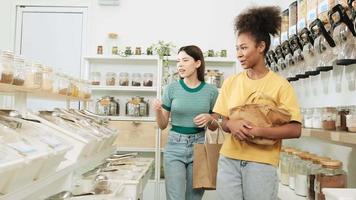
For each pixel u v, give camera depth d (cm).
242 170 167
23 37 451
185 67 260
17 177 115
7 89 174
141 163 270
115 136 272
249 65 169
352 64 198
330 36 188
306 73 232
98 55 400
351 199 113
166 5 441
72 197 156
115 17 441
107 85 401
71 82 247
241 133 162
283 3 366
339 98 220
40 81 185
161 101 271
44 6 450
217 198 176
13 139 130
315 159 209
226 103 181
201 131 258
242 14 171
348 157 209
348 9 169
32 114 187
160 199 366
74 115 242
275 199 167
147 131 375
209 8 440
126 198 159
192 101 256
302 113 225
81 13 447
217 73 393
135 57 397
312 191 200
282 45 270
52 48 451
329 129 187
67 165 165
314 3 215
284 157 263
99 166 242
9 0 449
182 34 439
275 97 166
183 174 254
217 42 438
